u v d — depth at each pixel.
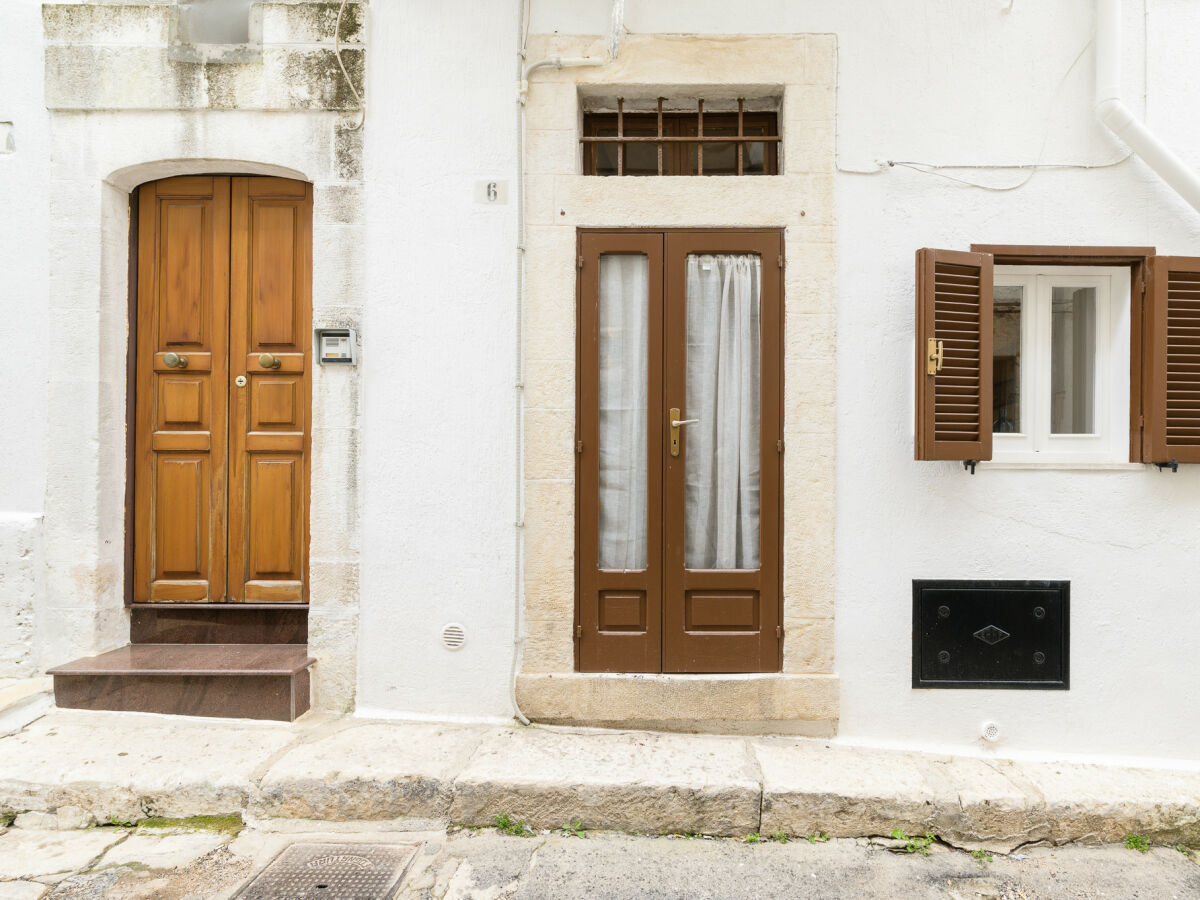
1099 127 3.28
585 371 3.34
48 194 3.40
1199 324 3.23
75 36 3.35
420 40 3.33
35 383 3.41
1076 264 3.35
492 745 3.06
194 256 3.58
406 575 3.34
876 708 3.27
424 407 3.35
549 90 3.33
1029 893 2.51
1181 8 3.29
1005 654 3.27
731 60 3.30
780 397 3.32
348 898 2.34
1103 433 3.39
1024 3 3.29
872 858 2.67
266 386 3.57
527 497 3.32
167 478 3.59
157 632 3.59
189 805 2.74
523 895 2.39
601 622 3.33
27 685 3.26
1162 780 3.01
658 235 3.33
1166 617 3.25
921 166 3.29
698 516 3.38
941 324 3.13
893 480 3.28
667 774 2.85
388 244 3.35
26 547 3.36
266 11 3.33
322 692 3.35
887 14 3.29
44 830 2.69
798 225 3.29
